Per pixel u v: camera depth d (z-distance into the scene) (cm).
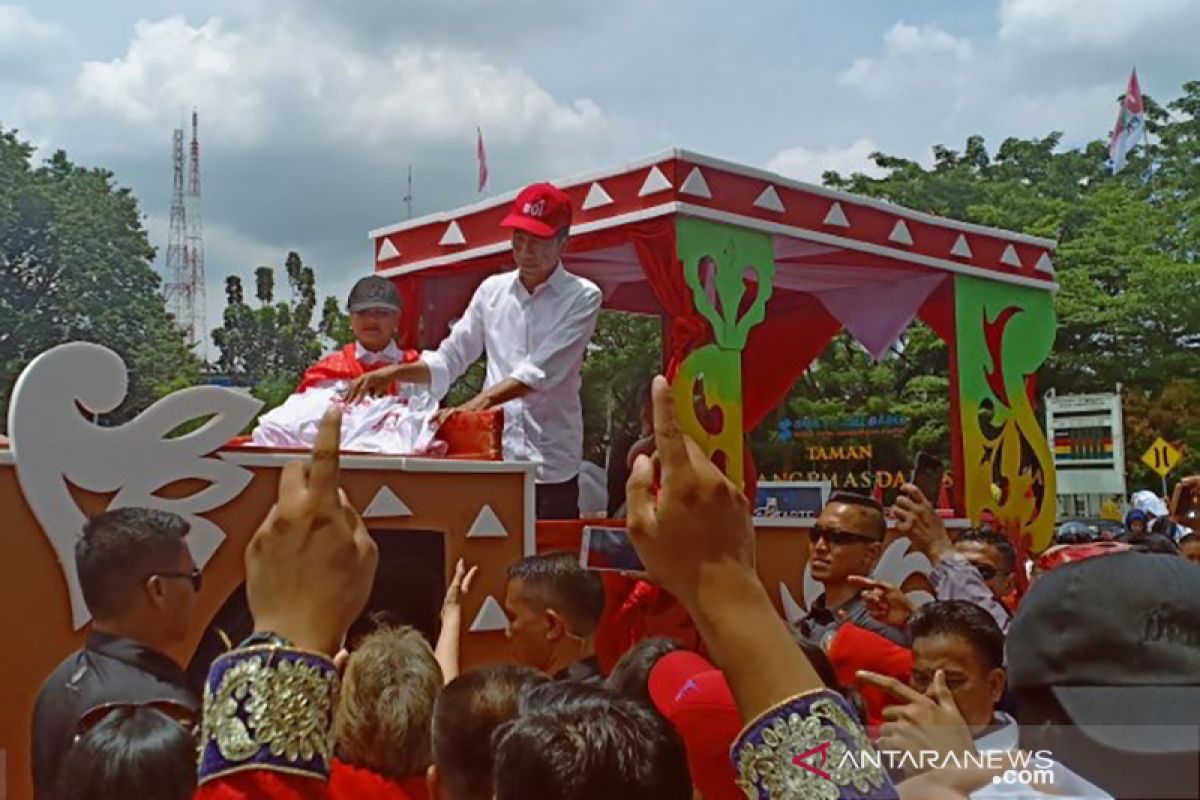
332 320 3378
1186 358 2666
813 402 2462
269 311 4806
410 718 263
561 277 604
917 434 2433
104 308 3609
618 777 157
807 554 600
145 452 392
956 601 294
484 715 225
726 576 139
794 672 139
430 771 242
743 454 629
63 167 3756
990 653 286
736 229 627
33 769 303
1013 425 841
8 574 363
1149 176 3222
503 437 577
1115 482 2056
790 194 659
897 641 390
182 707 294
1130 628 134
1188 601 136
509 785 161
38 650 365
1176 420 2620
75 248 3525
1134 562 141
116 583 305
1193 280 2644
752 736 138
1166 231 2827
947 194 3014
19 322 3409
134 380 3609
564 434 599
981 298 831
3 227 3453
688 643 518
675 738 167
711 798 201
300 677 157
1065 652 137
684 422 594
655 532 140
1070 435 2111
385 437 520
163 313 3825
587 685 179
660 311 969
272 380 3978
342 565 162
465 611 460
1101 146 3284
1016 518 829
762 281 637
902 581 624
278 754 156
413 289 756
